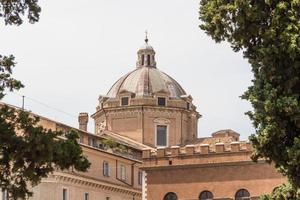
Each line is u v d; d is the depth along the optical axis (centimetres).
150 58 12188
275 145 4169
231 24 4281
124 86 11756
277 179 8412
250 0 4234
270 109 4081
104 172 9850
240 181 8575
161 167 8906
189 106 11769
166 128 11475
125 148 10569
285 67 4162
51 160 3900
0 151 3903
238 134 11238
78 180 9256
